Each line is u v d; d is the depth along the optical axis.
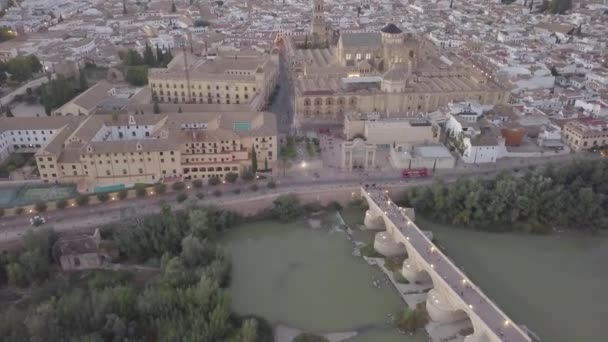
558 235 198.88
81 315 141.50
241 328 145.50
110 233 184.12
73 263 172.38
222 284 168.38
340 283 172.12
